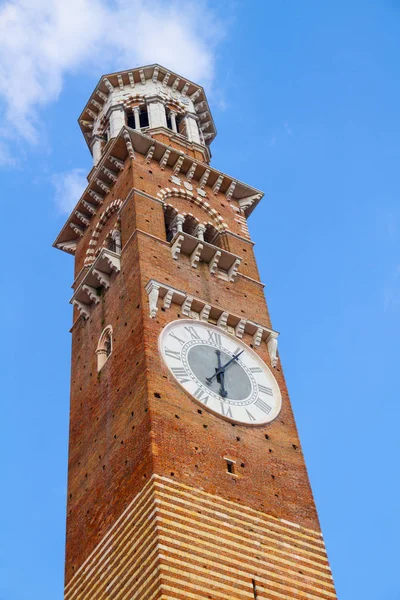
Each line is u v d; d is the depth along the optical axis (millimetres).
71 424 55938
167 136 70625
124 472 47031
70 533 49875
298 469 49938
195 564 41500
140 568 41781
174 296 54312
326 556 46281
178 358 51125
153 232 59281
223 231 64562
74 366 59406
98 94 76875
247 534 44500
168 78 76812
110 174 66188
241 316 56875
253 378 53594
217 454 47344
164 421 47000
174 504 43469
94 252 65312
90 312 60406
